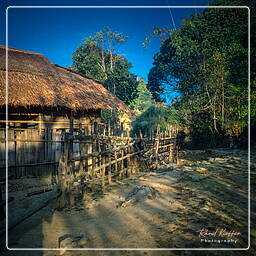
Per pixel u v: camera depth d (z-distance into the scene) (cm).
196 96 1716
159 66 2355
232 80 1366
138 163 651
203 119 1670
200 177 546
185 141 1838
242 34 1294
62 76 945
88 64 2603
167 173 606
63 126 767
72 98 779
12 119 682
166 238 242
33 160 561
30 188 463
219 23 1579
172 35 1927
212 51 1551
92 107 810
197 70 1688
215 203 357
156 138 738
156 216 304
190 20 1784
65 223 288
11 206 350
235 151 1157
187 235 248
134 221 289
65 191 342
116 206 346
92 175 415
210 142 1577
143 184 479
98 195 404
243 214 310
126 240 240
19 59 953
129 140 585
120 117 2514
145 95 4391
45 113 721
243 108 1273
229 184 484
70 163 356
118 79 2588
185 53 1662
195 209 329
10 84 672
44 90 738
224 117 1421
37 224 287
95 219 299
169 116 1989
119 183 492
